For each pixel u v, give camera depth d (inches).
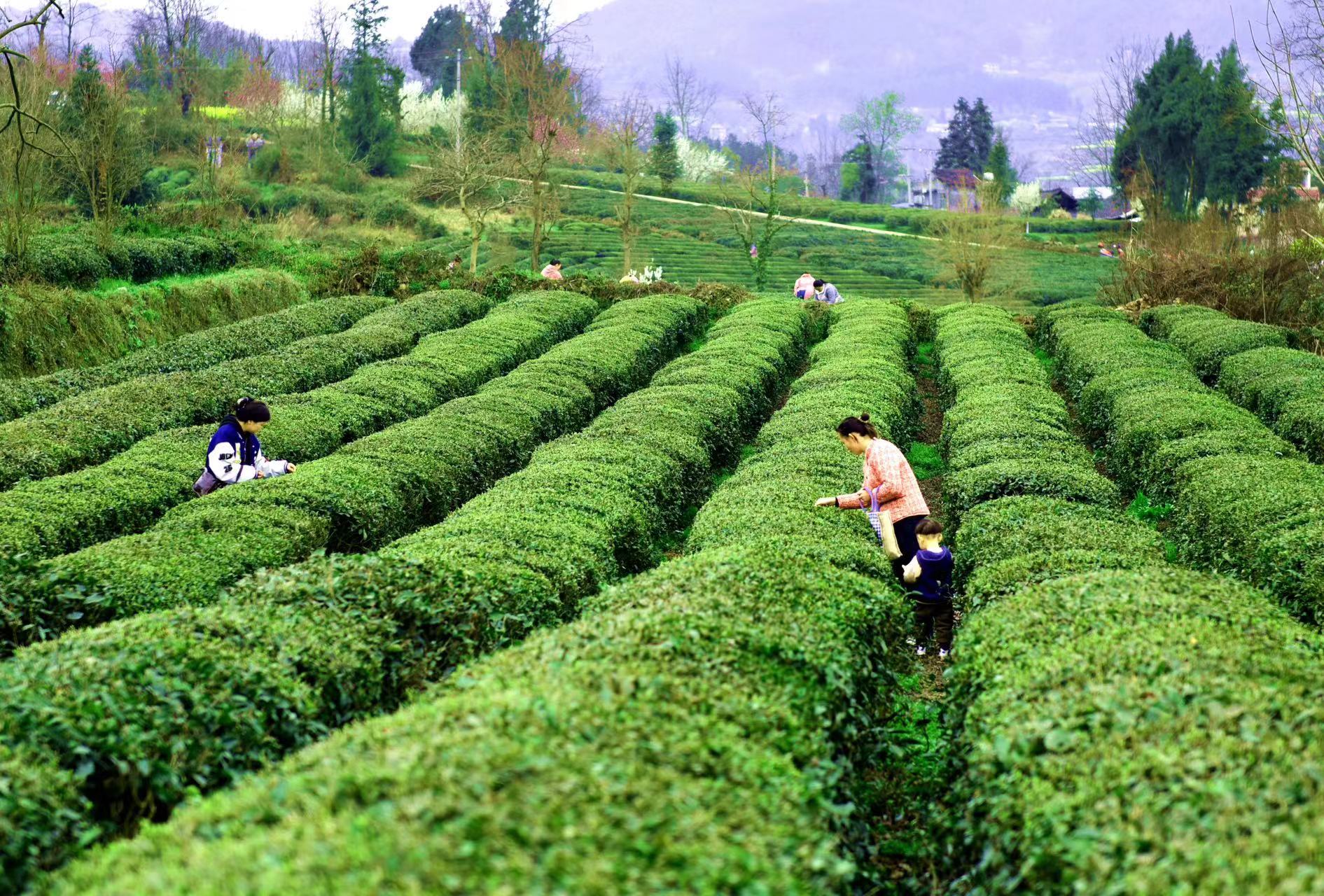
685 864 157.1
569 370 831.1
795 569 347.3
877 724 311.7
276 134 2647.6
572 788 169.8
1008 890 195.8
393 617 319.3
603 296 1309.1
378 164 2859.3
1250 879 161.0
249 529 429.1
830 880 183.6
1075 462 559.2
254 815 173.3
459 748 181.9
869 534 448.1
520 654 262.1
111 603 341.1
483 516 445.7
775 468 542.6
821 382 804.0
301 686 267.3
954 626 430.0
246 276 1285.7
